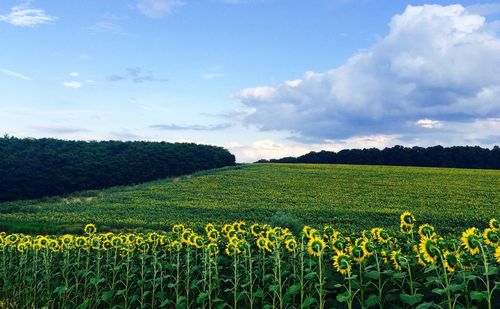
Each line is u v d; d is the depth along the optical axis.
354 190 48.69
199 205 43.94
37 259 13.74
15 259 15.52
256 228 10.80
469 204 38.81
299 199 44.62
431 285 7.53
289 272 8.73
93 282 10.80
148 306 10.70
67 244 12.64
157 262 10.50
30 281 12.66
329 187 51.22
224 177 62.19
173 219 37.28
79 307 10.69
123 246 12.20
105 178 72.75
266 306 8.23
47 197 61.62
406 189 48.03
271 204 42.44
